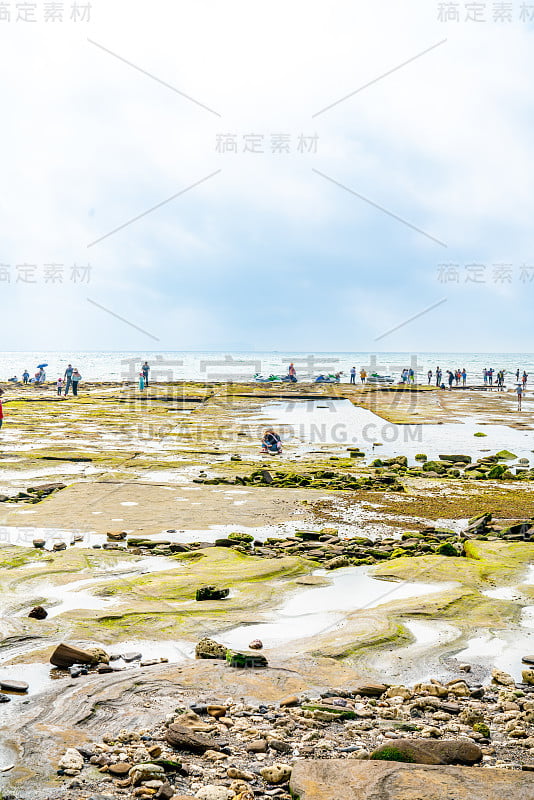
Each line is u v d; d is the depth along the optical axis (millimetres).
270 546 12906
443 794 4066
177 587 9703
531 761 4816
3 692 6109
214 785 4352
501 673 6711
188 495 17562
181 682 6289
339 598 9406
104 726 5336
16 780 4375
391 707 5879
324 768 4434
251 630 8148
